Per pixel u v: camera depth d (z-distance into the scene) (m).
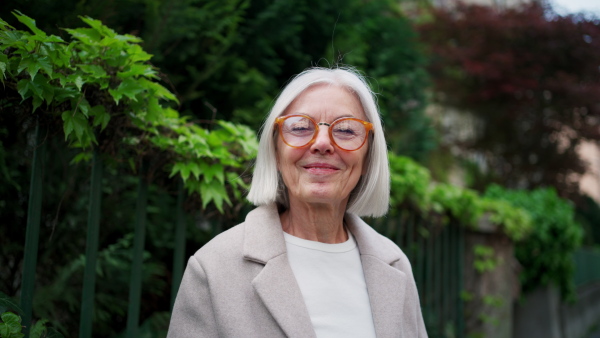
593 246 15.80
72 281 2.16
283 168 1.33
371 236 1.47
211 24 2.61
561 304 6.73
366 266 1.38
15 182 1.92
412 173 3.13
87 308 1.41
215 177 1.75
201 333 1.18
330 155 1.27
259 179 1.37
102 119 1.36
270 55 3.36
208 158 1.70
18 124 1.52
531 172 10.38
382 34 4.26
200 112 2.95
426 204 3.28
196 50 2.61
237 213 1.93
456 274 4.07
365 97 1.35
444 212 3.79
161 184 1.75
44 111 1.30
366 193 1.42
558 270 5.86
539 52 10.28
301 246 1.34
